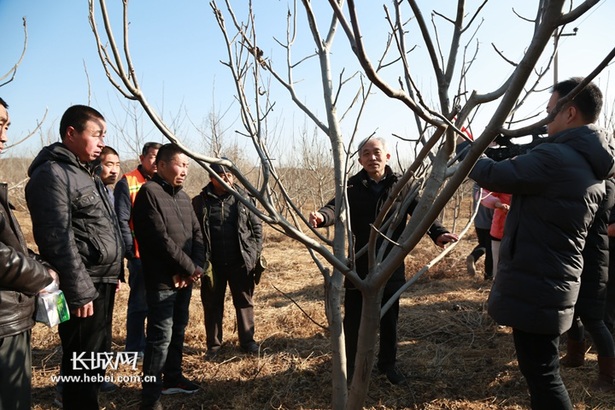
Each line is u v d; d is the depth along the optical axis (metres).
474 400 2.82
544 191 1.90
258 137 1.41
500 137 2.31
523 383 2.99
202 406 2.84
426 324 4.26
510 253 2.00
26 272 1.60
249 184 1.17
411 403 2.81
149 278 2.68
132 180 3.62
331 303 1.57
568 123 2.04
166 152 2.84
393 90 0.92
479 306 4.75
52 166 2.14
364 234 2.91
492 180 1.98
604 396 2.75
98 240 2.26
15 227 1.75
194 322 4.43
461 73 1.42
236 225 3.60
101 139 2.30
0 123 1.75
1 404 1.59
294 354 3.60
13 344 1.64
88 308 2.12
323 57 1.56
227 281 3.77
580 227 1.90
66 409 2.24
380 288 1.35
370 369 1.43
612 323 3.24
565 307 1.91
